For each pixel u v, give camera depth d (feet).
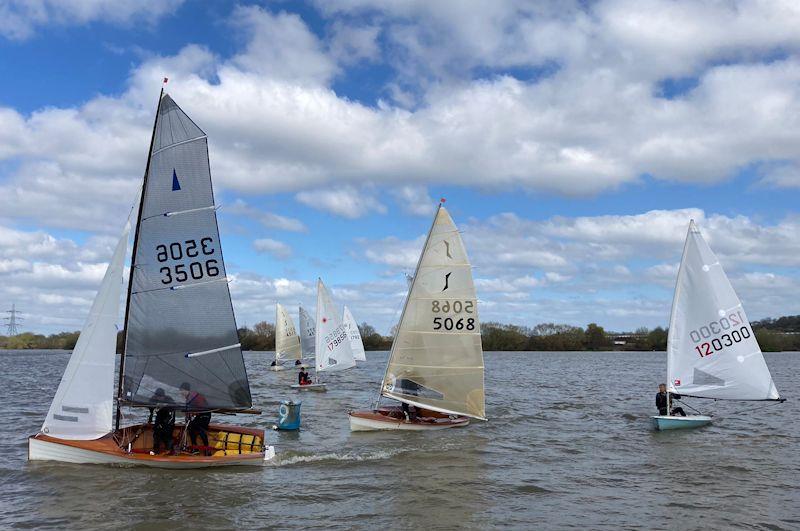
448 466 61.62
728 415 102.37
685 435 81.61
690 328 82.64
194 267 59.67
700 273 82.12
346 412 102.27
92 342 57.31
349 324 217.36
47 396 131.54
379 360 360.69
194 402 59.06
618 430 86.12
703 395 81.61
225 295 60.49
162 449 57.88
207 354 59.67
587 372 255.50
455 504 48.85
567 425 90.89
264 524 43.47
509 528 43.32
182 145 59.47
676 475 59.06
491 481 56.13
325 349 154.71
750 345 80.18
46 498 48.08
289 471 58.03
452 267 81.30
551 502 49.80
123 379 57.62
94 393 57.06
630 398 135.54
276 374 205.36
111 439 58.03
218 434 61.21
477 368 81.05
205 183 60.03
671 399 89.97
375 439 75.25
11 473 54.24
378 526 43.42
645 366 319.68
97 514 44.91
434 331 81.00
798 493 52.90
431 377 80.69
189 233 59.57
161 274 58.75
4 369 256.11
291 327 228.63
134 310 58.03
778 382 194.29
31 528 42.27
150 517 44.50
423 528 43.14
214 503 47.70
